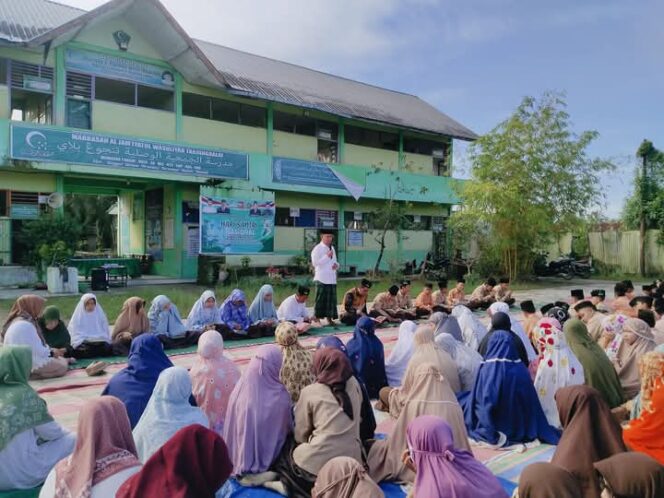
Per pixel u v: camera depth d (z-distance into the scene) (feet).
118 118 48.83
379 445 12.53
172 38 48.75
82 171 45.01
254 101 58.23
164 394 10.91
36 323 22.29
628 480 7.41
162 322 26.35
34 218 45.62
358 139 69.67
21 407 11.44
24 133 41.91
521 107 61.00
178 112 52.34
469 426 15.05
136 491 7.56
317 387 11.94
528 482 7.17
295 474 11.39
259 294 31.19
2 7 48.03
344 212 67.46
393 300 36.60
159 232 57.52
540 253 75.87
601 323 21.79
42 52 44.21
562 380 15.53
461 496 8.39
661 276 75.05
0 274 43.55
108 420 8.82
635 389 17.12
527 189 60.44
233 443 12.32
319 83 72.02
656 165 75.61
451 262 70.59
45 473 11.66
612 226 82.79
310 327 32.24
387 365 19.85
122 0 44.52
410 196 70.33
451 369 15.87
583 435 9.81
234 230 53.88
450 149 77.71
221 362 14.14
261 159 56.49
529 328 22.90
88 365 22.54
